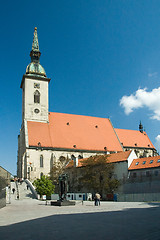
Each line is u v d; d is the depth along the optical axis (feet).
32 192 262.06
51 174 303.27
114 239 43.47
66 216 83.51
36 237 47.11
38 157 320.09
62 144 341.00
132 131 438.40
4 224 66.90
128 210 100.58
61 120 375.25
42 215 89.25
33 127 342.03
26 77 359.46
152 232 49.26
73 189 295.28
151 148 421.59
